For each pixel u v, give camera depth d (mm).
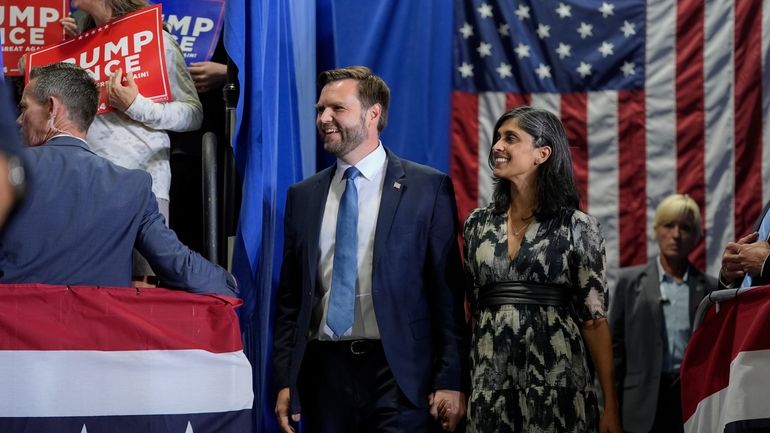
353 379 3562
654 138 6277
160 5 3820
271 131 4105
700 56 6273
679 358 5367
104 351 2975
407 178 3742
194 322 3113
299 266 3785
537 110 3607
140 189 3123
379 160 3795
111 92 3666
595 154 6297
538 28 6254
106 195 3057
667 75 6285
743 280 3410
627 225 6266
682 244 5477
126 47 3807
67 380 2930
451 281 3664
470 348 3605
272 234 4043
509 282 3477
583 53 6277
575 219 3490
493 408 3396
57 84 3127
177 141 4285
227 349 3152
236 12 3803
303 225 3760
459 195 6137
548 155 3539
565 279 3463
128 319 3008
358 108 3736
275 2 4203
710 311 3227
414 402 3510
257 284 3920
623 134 6281
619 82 6285
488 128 6176
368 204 3725
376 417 3537
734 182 6230
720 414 3131
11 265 2938
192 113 3869
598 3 6293
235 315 3195
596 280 3445
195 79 4277
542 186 3529
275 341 3787
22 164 934
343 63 5715
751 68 6250
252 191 3783
